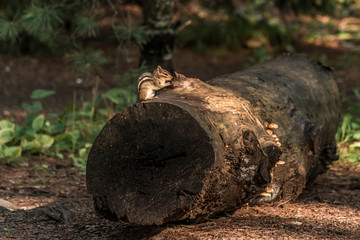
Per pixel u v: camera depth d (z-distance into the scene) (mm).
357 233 6852
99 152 6199
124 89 13664
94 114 13859
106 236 6977
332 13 25438
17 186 9891
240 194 6527
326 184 10047
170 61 13453
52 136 13172
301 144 7934
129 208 6016
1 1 20812
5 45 21266
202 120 5844
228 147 6098
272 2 28469
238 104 6766
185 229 6930
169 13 13242
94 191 6230
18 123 14719
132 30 12305
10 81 19938
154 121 5926
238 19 27281
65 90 18938
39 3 12562
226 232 6727
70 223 7621
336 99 10164
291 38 27641
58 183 10203
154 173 5930
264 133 6629
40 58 23453
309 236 6625
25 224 7547
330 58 24281
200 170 5707
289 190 7879
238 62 23547
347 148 12406
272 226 7031
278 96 8148
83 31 11953
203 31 26734
